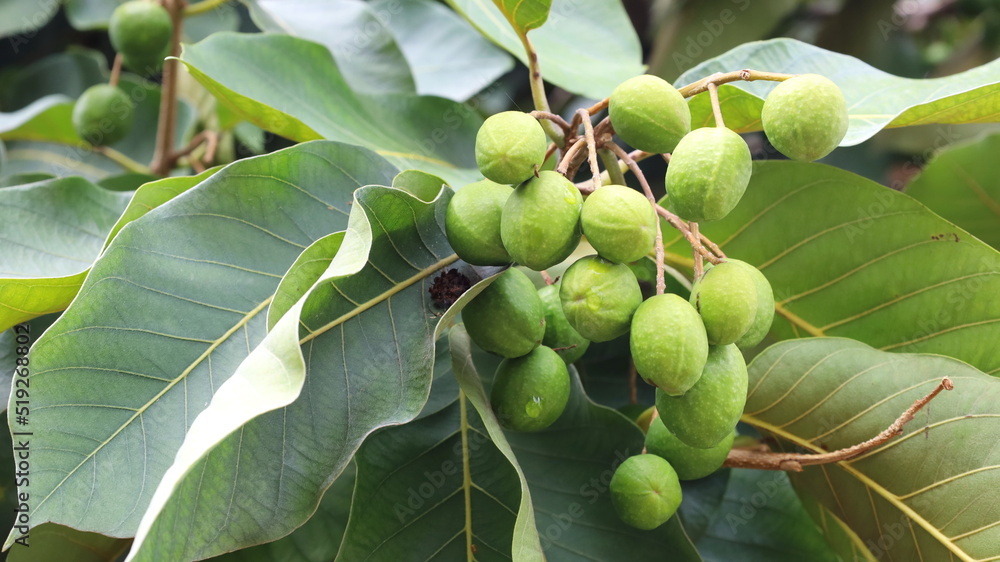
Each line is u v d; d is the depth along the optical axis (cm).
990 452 36
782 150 32
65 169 72
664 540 38
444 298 35
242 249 36
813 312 44
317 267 33
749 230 43
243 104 43
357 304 34
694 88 34
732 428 33
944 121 40
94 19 73
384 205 34
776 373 39
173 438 33
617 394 50
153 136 74
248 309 35
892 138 75
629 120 33
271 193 37
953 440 37
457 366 37
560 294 33
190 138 72
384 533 37
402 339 35
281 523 33
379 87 59
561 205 31
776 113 32
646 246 31
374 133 50
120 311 34
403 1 75
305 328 34
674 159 31
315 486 33
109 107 61
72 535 41
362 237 30
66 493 32
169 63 60
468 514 38
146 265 34
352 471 42
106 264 34
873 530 39
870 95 44
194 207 35
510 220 32
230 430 26
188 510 32
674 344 30
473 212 33
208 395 34
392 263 35
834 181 41
